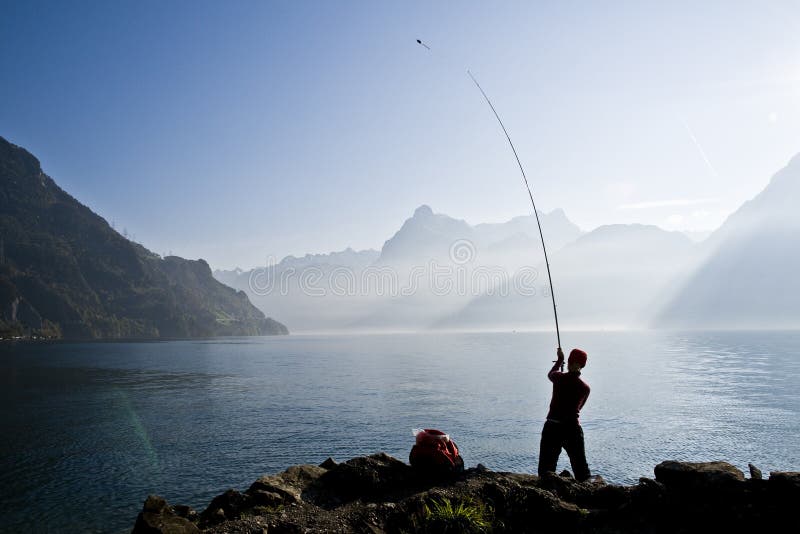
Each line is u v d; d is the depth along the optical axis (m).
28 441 29.58
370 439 28.73
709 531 5.77
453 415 36.62
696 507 6.00
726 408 40.25
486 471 8.24
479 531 6.38
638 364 87.56
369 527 6.60
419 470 8.47
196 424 34.56
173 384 62.56
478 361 101.94
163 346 190.38
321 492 8.22
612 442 27.94
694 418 35.59
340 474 8.36
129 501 18.56
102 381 66.88
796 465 23.80
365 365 93.25
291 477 8.89
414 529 6.58
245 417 37.16
